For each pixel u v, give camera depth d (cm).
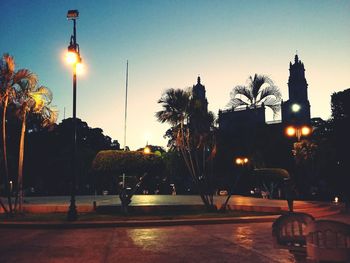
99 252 1043
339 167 4578
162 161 2053
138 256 978
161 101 2195
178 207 2211
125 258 954
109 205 2222
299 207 2306
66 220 1772
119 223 1692
